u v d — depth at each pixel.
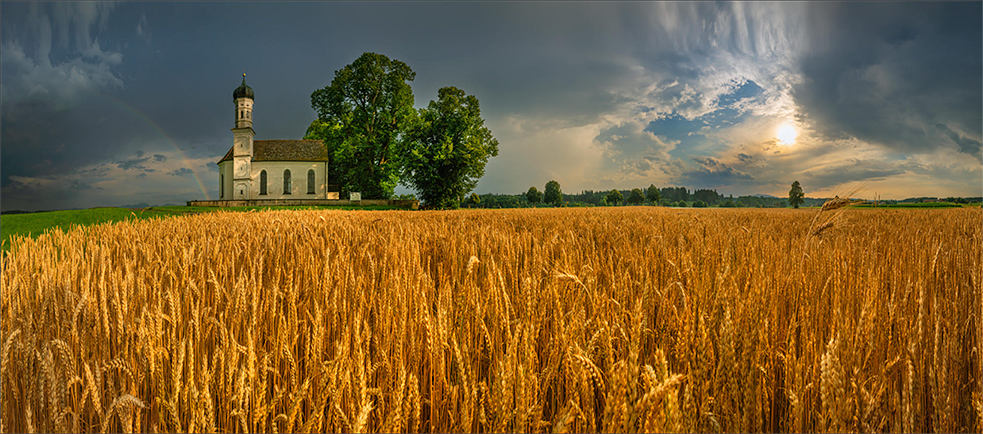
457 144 43.50
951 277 3.04
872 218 9.62
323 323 2.26
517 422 1.44
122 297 2.34
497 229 6.73
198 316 2.18
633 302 2.42
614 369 1.49
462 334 2.09
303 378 2.12
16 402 1.90
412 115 46.09
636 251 3.71
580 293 2.32
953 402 1.86
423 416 1.92
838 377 1.43
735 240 4.59
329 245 4.15
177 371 1.59
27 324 2.00
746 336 1.74
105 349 1.98
